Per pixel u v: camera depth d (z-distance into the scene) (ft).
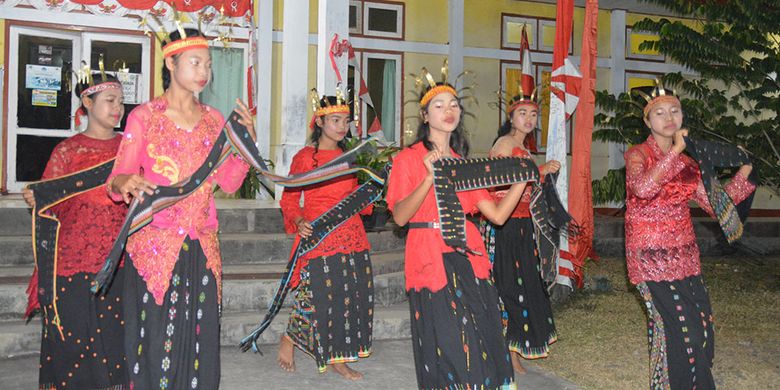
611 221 34.65
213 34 33.88
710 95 28.30
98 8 32.48
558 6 21.52
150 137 10.47
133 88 33.32
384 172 12.39
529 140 20.79
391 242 25.34
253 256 22.71
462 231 10.76
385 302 21.06
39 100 32.35
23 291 17.93
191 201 10.63
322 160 15.84
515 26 41.27
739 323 21.89
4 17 31.32
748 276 30.07
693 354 12.68
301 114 30.55
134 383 10.33
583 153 22.45
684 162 13.11
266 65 34.32
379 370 16.55
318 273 15.46
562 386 15.58
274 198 30.81
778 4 25.58
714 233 35.91
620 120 28.14
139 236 10.48
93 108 13.21
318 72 29.86
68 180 12.55
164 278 10.38
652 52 43.83
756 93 27.94
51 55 32.42
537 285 16.44
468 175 11.05
